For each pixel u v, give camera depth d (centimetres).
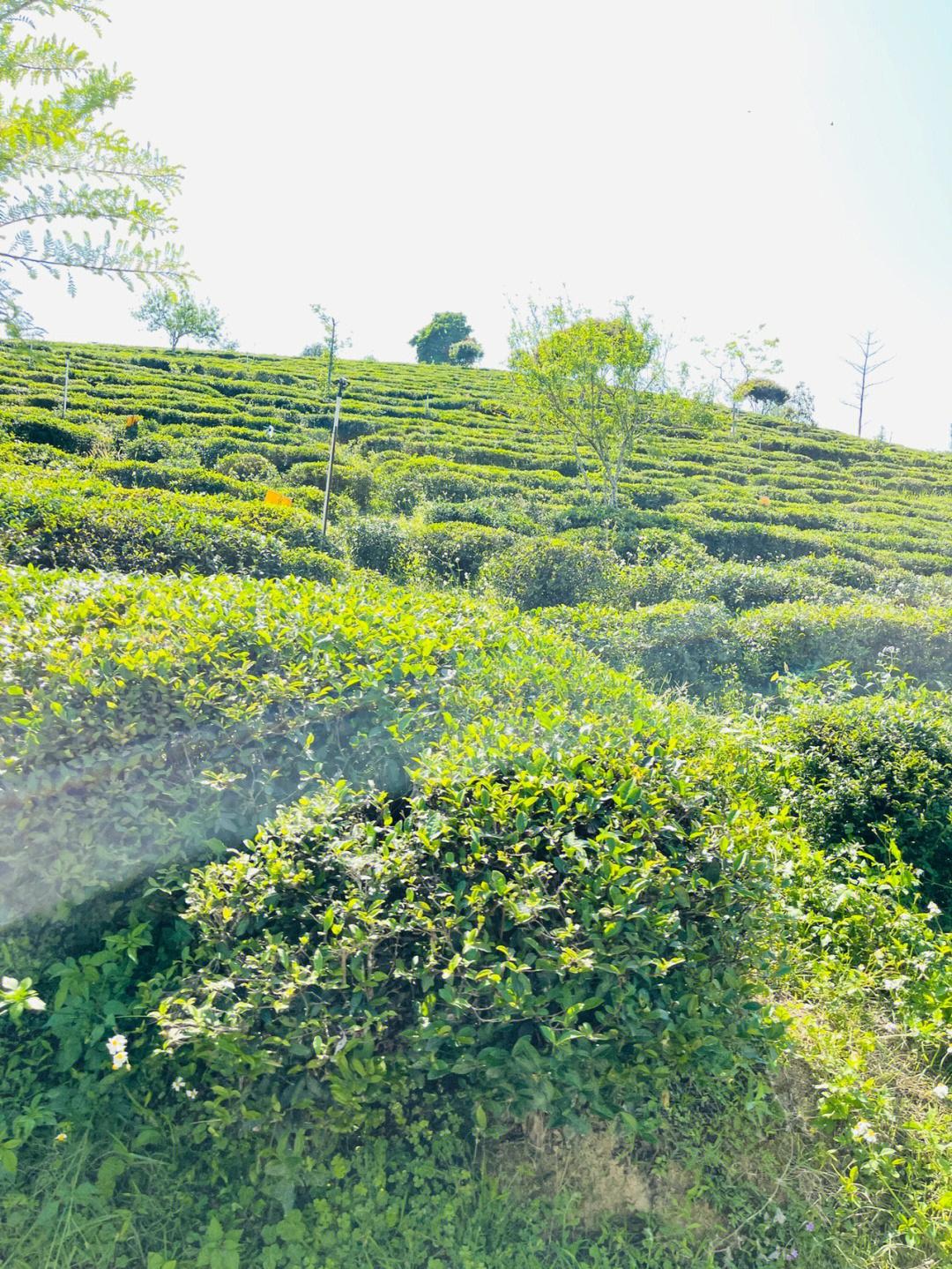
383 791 325
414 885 293
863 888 447
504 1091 270
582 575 1106
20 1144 263
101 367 4112
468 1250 258
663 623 812
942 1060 349
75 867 302
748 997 297
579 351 2298
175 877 310
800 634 852
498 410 4244
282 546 1094
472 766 323
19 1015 278
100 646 353
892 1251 273
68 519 955
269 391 4100
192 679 346
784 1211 282
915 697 619
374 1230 264
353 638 421
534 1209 274
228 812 335
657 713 459
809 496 3203
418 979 279
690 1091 307
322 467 2178
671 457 3612
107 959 301
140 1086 286
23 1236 251
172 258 227
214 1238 253
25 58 206
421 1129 283
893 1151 295
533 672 459
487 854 297
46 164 207
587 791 316
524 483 2583
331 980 268
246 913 287
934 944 402
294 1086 263
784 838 470
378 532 1454
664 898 290
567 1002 264
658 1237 272
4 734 304
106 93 212
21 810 296
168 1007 274
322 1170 269
